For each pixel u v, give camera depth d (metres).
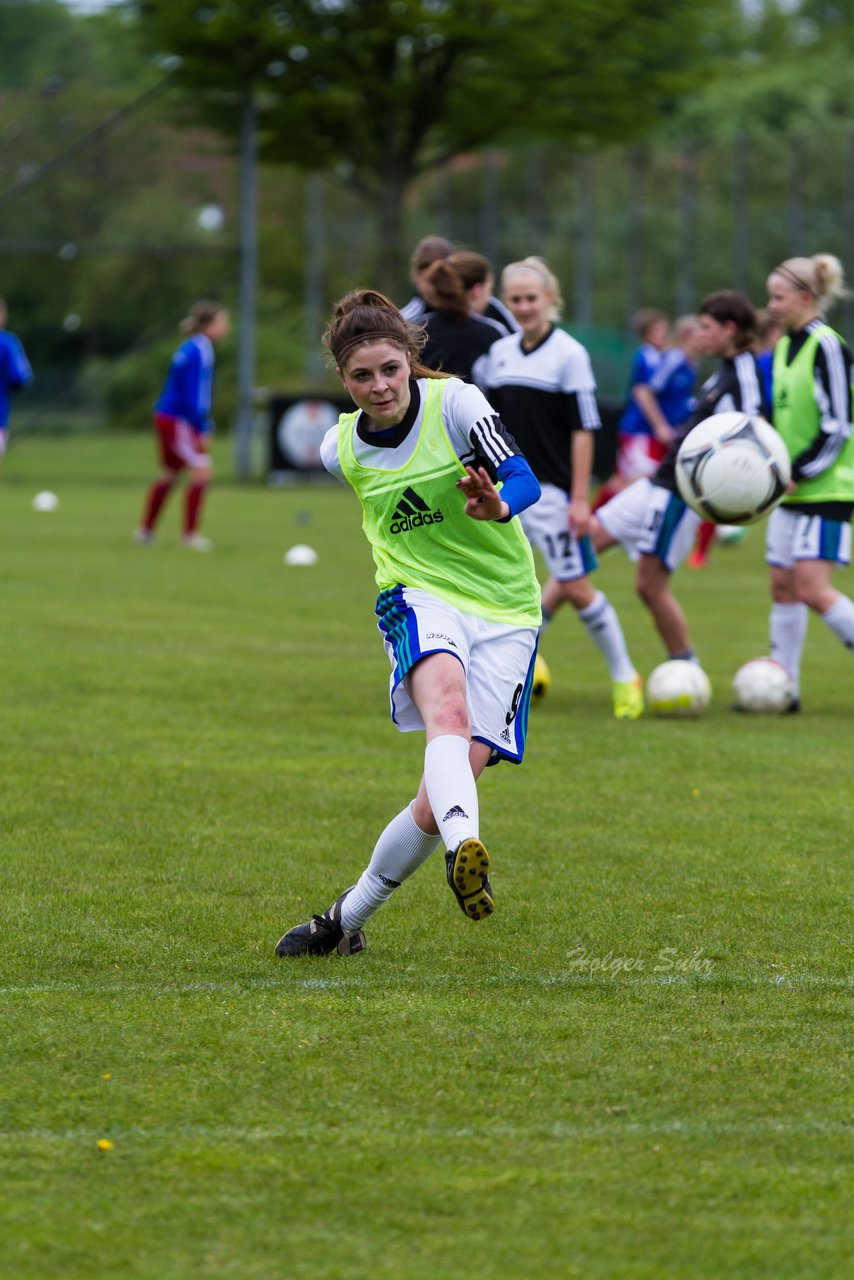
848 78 135.88
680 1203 8.02
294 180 105.12
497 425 11.27
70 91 75.44
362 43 82.31
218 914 12.97
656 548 22.38
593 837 15.63
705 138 128.25
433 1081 9.52
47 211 76.00
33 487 72.38
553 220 110.75
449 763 10.86
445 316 23.70
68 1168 8.34
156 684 23.97
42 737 20.02
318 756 19.22
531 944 12.30
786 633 22.97
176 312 77.94
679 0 86.81
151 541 45.59
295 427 73.50
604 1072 9.69
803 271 21.38
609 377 81.00
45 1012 10.63
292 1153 8.54
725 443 20.56
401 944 12.30
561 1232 7.72
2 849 14.91
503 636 11.65
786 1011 10.82
